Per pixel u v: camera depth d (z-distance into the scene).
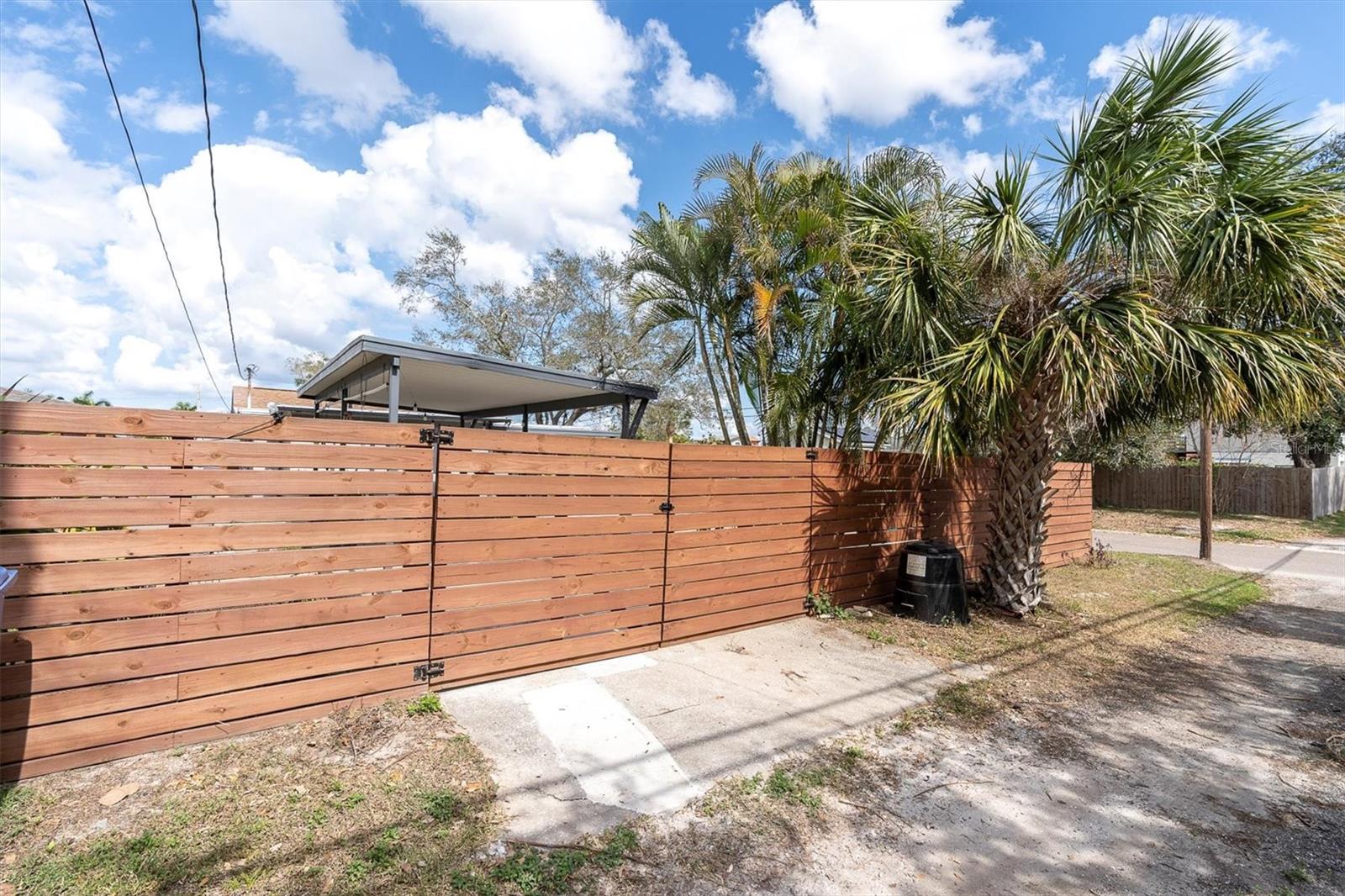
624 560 4.84
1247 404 5.55
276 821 2.54
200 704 3.13
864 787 3.09
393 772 2.99
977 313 6.02
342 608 3.54
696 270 8.85
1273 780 3.27
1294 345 5.13
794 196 8.26
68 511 2.80
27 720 2.72
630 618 4.89
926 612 6.07
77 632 2.82
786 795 2.97
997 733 3.77
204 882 2.17
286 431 3.35
